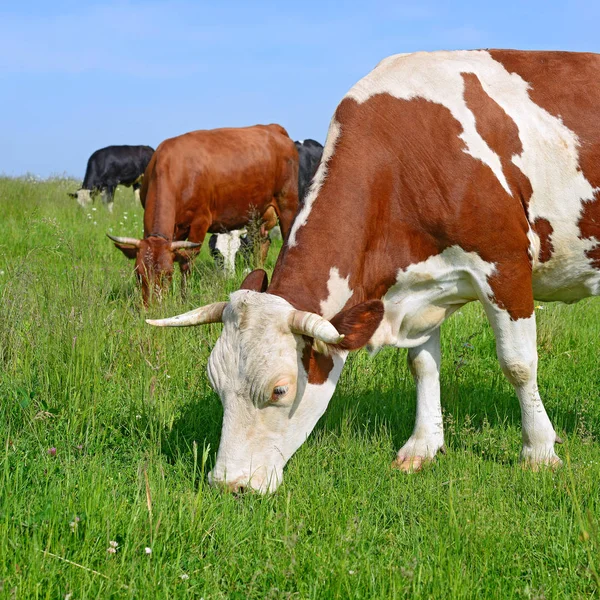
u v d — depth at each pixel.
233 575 3.03
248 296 3.66
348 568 3.00
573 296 4.90
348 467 4.18
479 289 4.28
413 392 5.62
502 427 4.82
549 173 4.37
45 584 2.79
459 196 4.12
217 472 3.64
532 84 4.46
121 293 6.79
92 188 22.08
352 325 3.60
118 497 3.53
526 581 3.07
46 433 4.34
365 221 4.07
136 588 2.79
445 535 3.35
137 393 4.99
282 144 10.99
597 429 4.93
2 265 8.84
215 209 10.12
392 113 4.20
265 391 3.54
